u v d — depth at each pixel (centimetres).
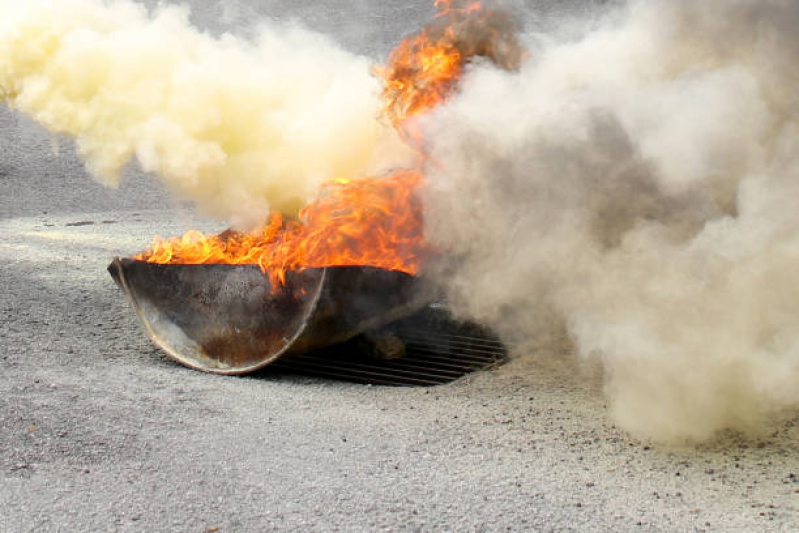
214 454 609
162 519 517
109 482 562
